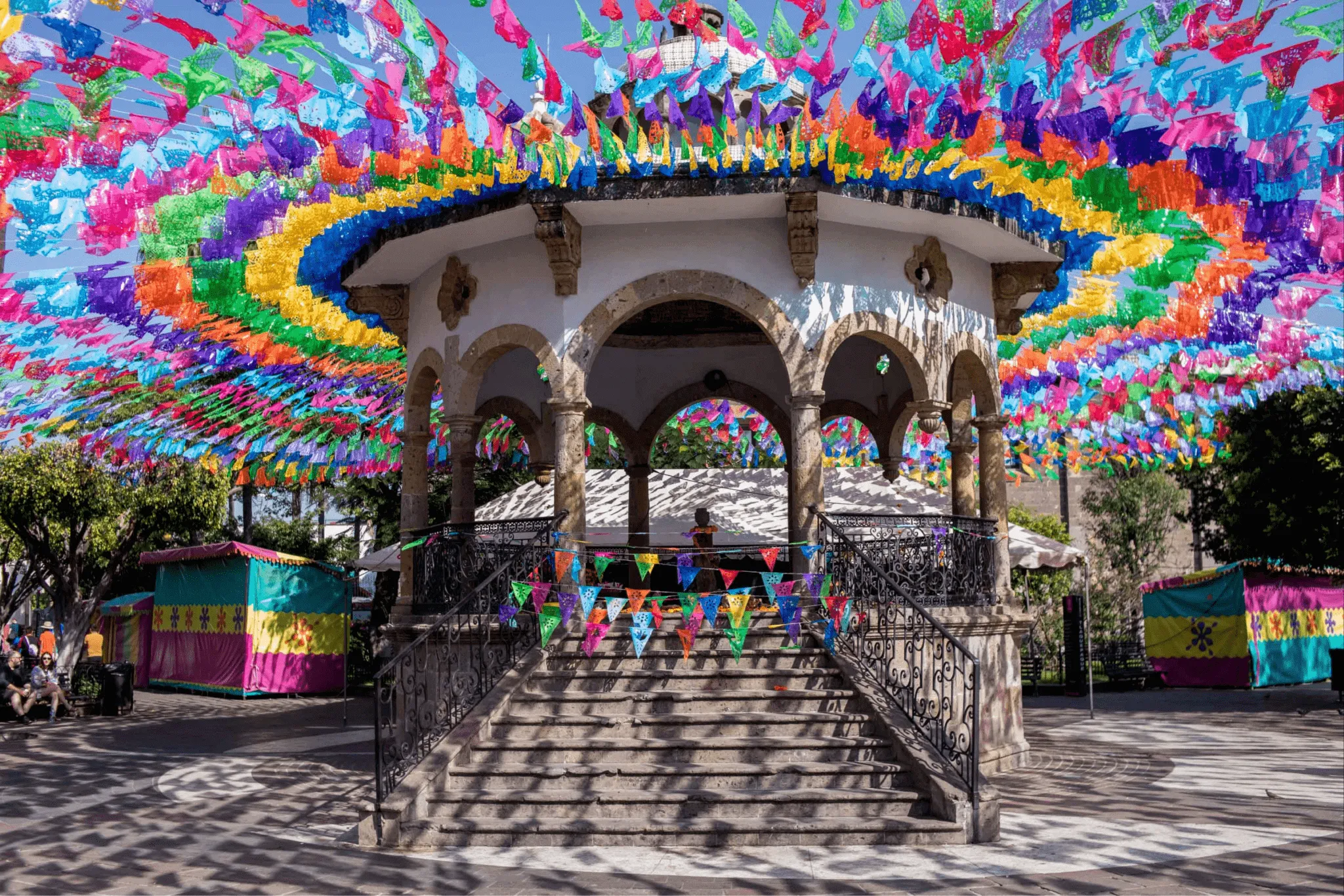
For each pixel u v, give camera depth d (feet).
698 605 30.37
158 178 23.68
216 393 49.11
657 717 29.25
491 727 29.37
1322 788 33.55
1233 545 81.10
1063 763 39.27
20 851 26.02
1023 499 117.70
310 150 24.29
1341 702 61.41
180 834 27.68
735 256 36.55
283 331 42.88
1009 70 22.74
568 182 32.76
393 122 24.25
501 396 50.93
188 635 82.12
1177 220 34.14
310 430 57.00
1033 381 54.29
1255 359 47.34
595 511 56.08
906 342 37.76
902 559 36.45
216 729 54.65
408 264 40.91
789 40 23.91
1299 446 71.10
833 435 67.67
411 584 41.01
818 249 36.47
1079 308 45.44
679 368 53.57
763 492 56.29
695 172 34.09
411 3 21.50
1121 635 100.17
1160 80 21.53
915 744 27.61
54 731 54.19
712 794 26.32
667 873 22.80
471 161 27.37
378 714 26.61
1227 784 34.30
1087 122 23.49
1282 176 22.31
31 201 21.75
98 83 20.58
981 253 41.06
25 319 31.27
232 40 20.80
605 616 33.96
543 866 23.48
